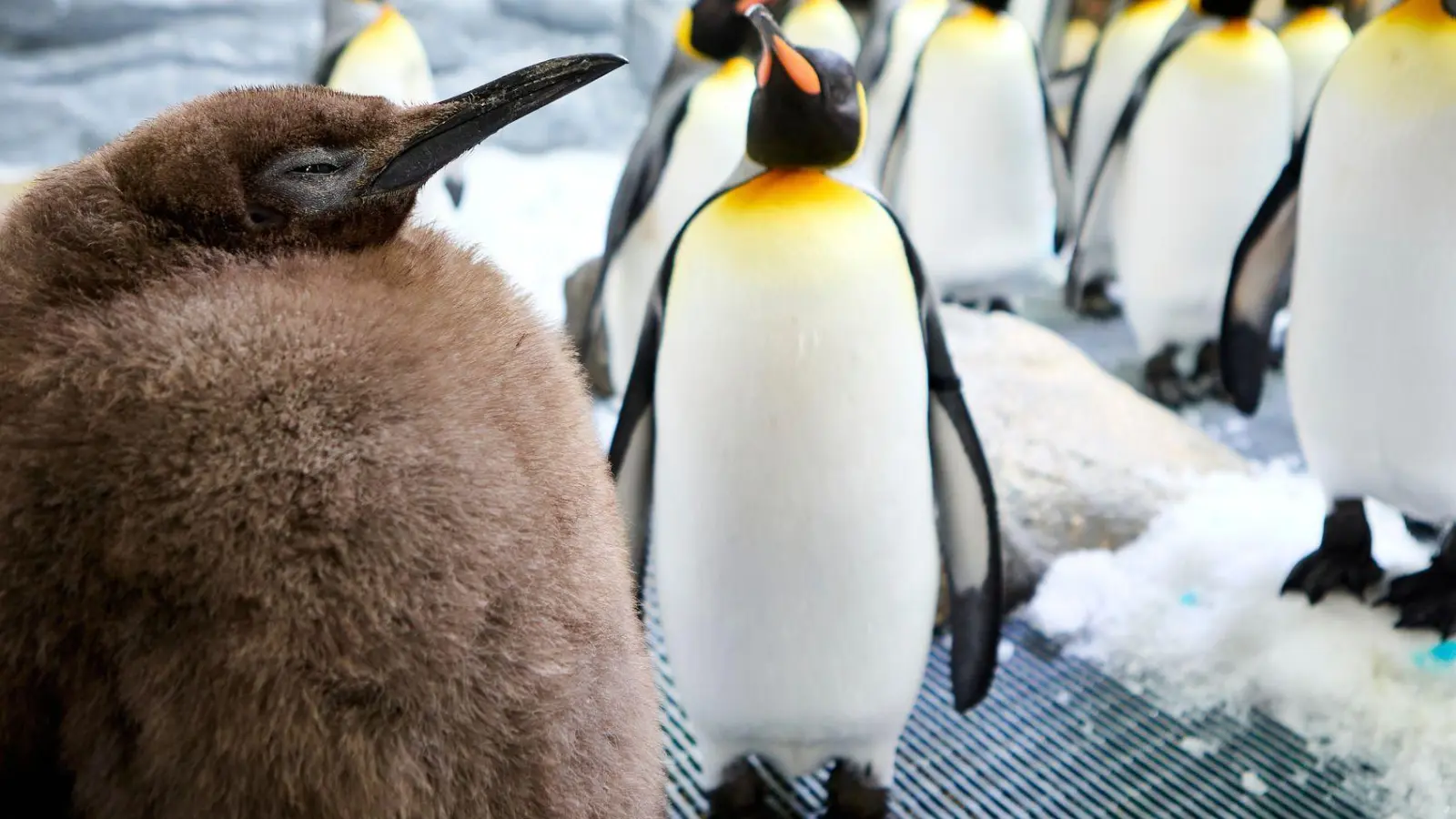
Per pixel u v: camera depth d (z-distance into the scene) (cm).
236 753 79
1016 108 428
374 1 445
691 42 347
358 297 91
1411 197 217
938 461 224
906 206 463
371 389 85
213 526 79
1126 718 246
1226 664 255
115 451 78
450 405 88
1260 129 392
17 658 79
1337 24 448
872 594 200
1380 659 244
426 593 83
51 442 78
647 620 278
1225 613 268
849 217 193
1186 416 423
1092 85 540
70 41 967
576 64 110
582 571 97
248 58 985
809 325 187
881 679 208
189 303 85
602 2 1113
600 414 393
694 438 196
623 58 112
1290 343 254
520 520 90
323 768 80
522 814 90
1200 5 405
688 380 196
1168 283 421
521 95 107
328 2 445
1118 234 459
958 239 450
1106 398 346
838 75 197
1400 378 231
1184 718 246
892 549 200
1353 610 260
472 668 86
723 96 331
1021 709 251
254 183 95
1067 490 307
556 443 97
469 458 87
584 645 96
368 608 81
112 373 81
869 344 190
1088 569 292
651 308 218
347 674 81
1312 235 239
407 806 83
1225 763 230
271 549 80
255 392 82
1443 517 246
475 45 1072
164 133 94
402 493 83
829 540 195
